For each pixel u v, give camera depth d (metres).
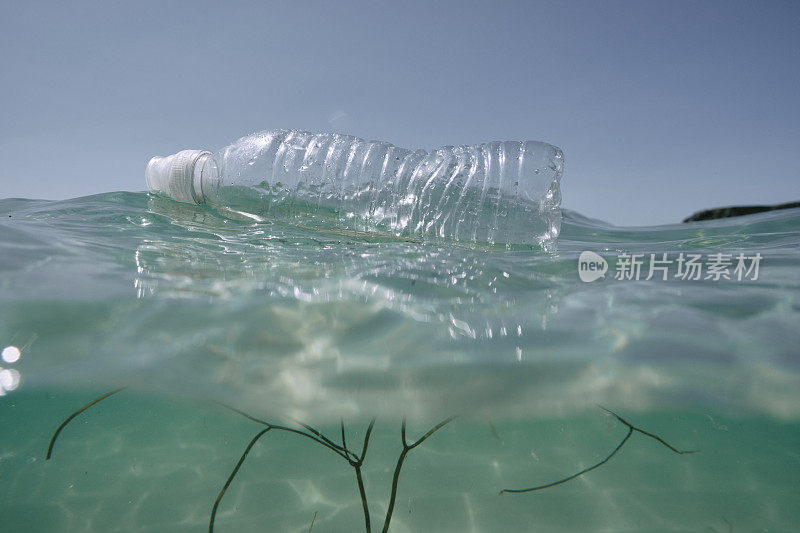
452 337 0.15
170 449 0.14
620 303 0.17
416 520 0.12
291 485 0.13
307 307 0.16
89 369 0.13
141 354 0.13
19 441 0.14
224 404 0.13
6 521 0.11
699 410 0.14
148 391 0.13
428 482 0.13
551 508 0.12
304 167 0.30
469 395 0.13
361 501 0.12
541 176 0.27
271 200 0.30
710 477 0.13
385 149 0.31
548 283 0.19
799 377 0.13
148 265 0.19
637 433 0.14
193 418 0.15
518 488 0.13
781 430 0.14
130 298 0.16
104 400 0.14
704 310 0.17
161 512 0.12
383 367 0.13
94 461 0.13
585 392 0.13
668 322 0.16
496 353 0.14
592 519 0.12
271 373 0.13
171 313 0.15
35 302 0.15
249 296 0.16
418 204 0.29
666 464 0.13
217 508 0.12
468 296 0.17
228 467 0.13
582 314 0.16
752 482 0.13
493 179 0.28
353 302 0.16
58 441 0.14
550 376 0.13
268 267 0.19
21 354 0.13
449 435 0.15
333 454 0.14
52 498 0.12
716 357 0.14
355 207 0.29
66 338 0.13
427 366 0.13
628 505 0.12
